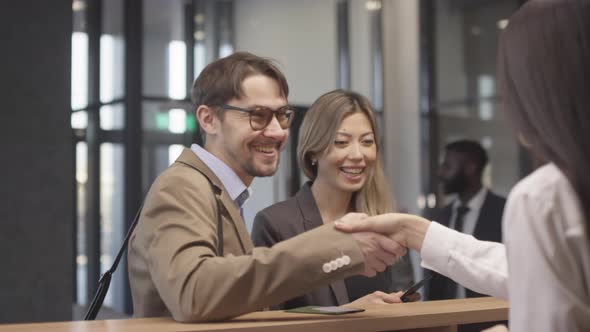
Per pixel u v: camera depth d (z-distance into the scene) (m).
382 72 10.06
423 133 10.12
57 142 4.91
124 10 8.91
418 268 8.05
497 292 1.66
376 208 2.88
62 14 4.97
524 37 1.22
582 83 1.15
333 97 2.86
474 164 4.61
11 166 4.78
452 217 4.70
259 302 1.60
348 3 9.83
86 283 9.36
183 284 1.62
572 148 1.15
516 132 1.27
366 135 2.82
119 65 8.98
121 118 8.93
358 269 1.65
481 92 9.77
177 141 8.91
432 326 1.72
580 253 1.13
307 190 2.85
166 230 1.72
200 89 2.05
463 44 9.95
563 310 1.11
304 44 9.48
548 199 1.15
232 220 1.88
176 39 8.98
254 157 1.98
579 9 1.18
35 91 4.88
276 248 1.63
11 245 4.74
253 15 9.22
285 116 2.03
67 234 4.90
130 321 1.63
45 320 4.80
